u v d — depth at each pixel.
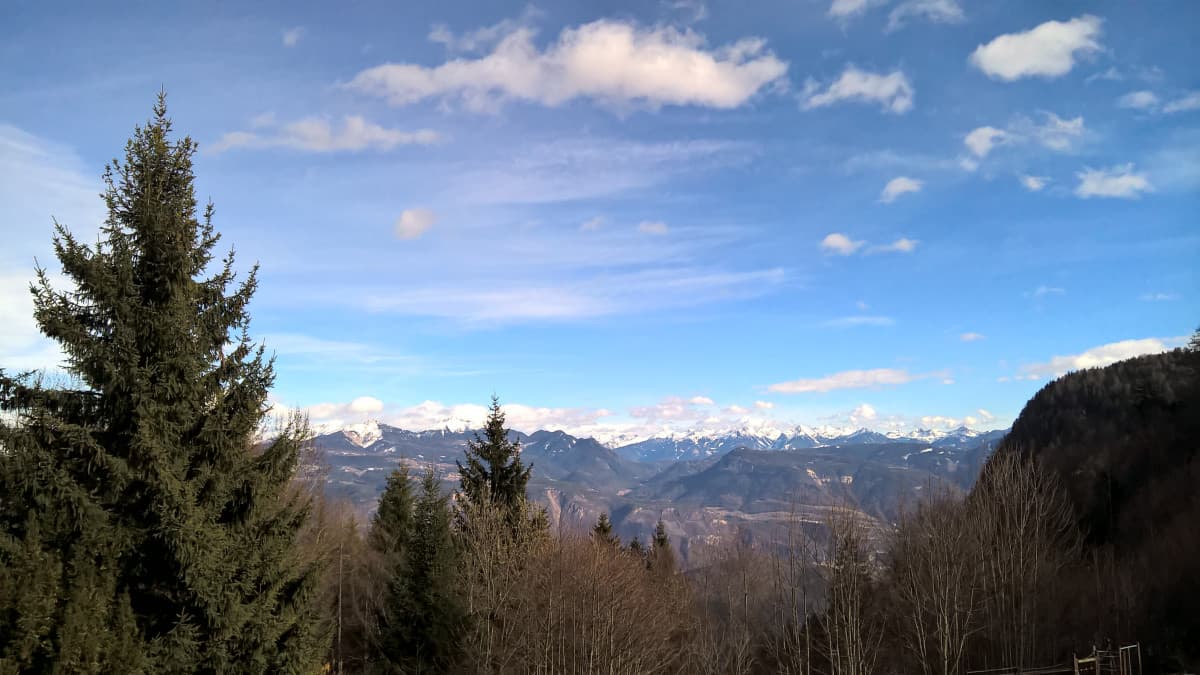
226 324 18.22
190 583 15.86
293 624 18.47
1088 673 42.66
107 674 13.73
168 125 18.44
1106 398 94.06
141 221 17.33
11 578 13.06
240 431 17.62
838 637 48.38
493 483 43.88
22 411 15.74
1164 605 52.06
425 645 32.41
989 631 49.84
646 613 45.59
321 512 43.91
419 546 33.81
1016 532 54.47
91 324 16.72
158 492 15.90
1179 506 64.38
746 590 59.91
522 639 38.34
